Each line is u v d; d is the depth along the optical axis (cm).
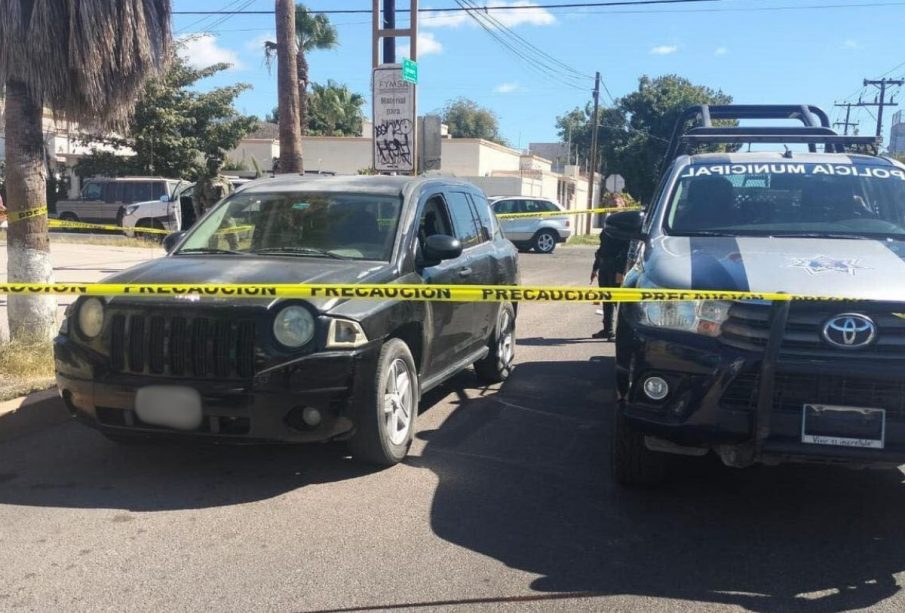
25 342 701
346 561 382
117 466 509
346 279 489
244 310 450
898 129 5769
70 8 693
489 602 345
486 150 3800
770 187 545
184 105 2825
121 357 463
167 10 771
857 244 469
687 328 402
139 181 2388
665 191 559
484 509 446
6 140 707
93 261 1534
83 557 383
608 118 5769
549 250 2569
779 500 463
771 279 402
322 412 455
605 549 398
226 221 591
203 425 453
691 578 368
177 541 402
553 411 653
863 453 376
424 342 555
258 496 461
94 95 718
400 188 600
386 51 1294
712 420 392
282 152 1335
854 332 374
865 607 343
